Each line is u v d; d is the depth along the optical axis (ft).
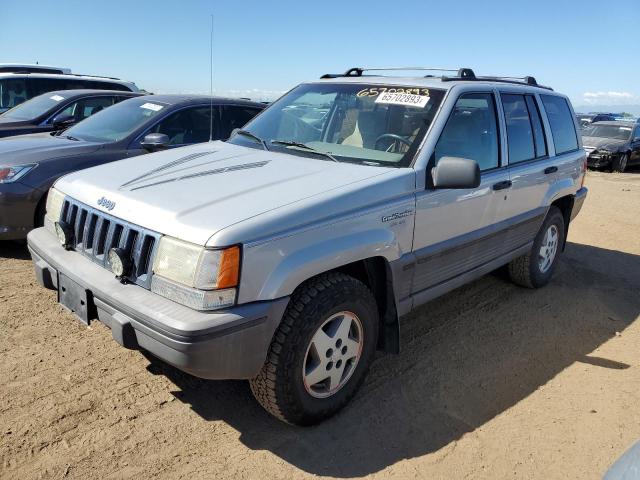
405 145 11.55
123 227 9.23
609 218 30.83
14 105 32.78
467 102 12.84
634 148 59.93
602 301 17.33
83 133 20.84
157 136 17.67
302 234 8.88
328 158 11.69
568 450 9.87
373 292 11.05
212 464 8.90
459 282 13.21
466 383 11.86
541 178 15.70
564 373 12.57
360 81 13.76
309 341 9.25
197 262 8.07
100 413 9.91
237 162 11.41
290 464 9.04
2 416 9.58
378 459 9.30
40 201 17.38
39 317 13.41
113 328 8.70
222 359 8.16
